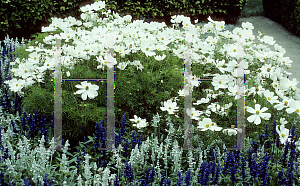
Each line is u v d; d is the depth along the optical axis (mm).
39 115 2803
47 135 2672
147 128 2945
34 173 2064
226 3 8688
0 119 2729
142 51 3391
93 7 4281
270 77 3254
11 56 3975
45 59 3369
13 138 2557
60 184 2178
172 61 3641
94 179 2160
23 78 3066
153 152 2369
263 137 2592
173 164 2484
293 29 8391
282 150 2480
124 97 3014
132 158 2252
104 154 2393
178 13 8328
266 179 2143
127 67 3352
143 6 7758
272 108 2969
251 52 3752
